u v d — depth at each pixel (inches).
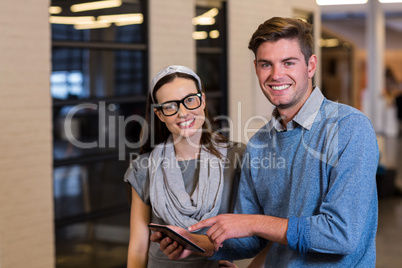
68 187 182.7
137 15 205.2
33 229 161.2
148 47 206.5
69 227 181.0
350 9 659.4
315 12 296.7
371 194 57.8
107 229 193.0
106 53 194.7
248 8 251.8
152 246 78.5
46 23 163.0
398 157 448.5
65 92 181.3
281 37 59.9
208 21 238.4
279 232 58.2
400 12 719.7
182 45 218.8
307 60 61.2
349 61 660.7
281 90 60.9
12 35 153.4
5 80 152.1
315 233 56.5
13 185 155.3
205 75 237.3
